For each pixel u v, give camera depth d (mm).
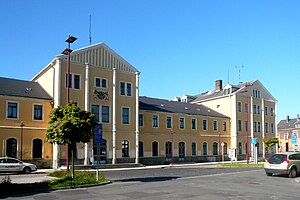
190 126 52406
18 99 34562
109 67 41156
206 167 38812
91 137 20781
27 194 16125
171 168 37875
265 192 16531
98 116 39531
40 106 36125
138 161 42531
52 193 16406
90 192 16641
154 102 52562
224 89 61875
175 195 15477
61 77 36906
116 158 40375
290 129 92000
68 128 19641
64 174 23516
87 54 39344
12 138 33750
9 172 29188
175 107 53625
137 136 42750
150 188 18016
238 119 58781
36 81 40375
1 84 35812
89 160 37719
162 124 48656
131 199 14406
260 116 62969
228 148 57781
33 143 35062
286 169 24047
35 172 30422
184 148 50969
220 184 19906
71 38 27375
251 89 62000
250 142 60156
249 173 28219
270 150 64312
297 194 15922
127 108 42438
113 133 40375
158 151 47438
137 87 43531
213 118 56188
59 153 35656
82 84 38531
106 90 40531
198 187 18438
